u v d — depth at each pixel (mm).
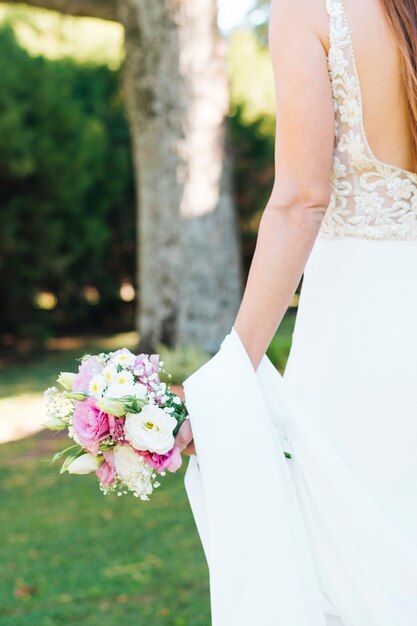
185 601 3818
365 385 1602
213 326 8234
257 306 1559
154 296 8398
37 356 12688
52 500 5664
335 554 1581
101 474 1574
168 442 1510
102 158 13594
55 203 12500
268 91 15883
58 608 3803
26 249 12266
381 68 1531
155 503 5500
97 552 4578
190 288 8227
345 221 1629
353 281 1619
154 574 4199
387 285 1597
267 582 1514
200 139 8094
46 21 14656
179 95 8031
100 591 3998
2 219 11922
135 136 8352
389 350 1586
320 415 1655
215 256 8227
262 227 1568
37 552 4617
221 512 1542
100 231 13547
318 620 1521
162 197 8219
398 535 1526
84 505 5520
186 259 8219
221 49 8133
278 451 1568
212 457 1549
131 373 1573
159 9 7895
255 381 1570
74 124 12461
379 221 1601
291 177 1555
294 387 1723
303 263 1558
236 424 1558
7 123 11484
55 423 1612
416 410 1587
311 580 1540
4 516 5336
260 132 15844
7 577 4242
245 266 16672
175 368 7262
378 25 1523
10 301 12648
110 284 15188
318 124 1540
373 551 1538
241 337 1573
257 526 1532
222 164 8258
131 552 4555
